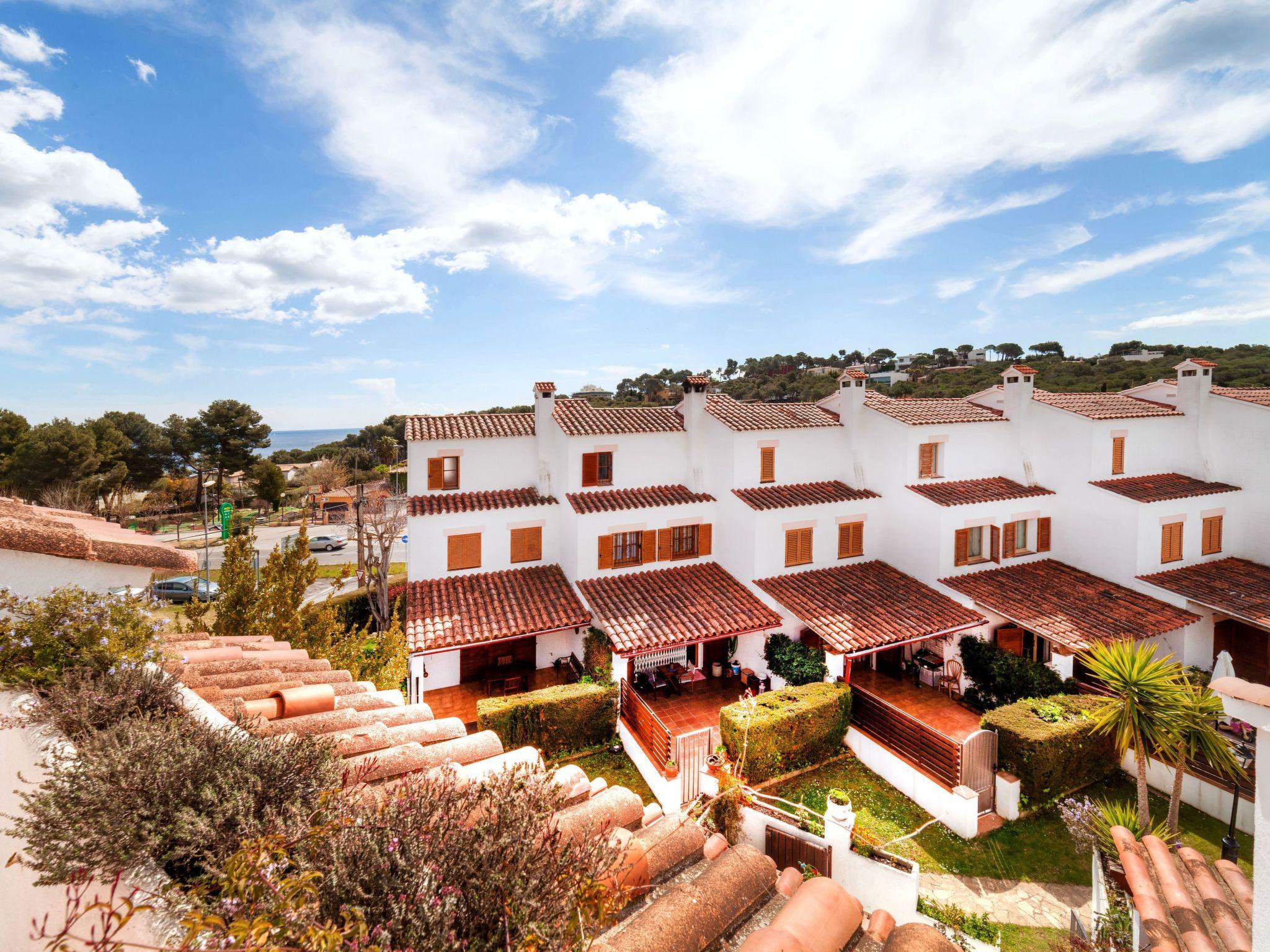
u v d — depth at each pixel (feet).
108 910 9.87
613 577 67.26
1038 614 60.08
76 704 16.51
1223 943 20.61
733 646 66.28
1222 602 60.29
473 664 63.46
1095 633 56.59
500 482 74.23
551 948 9.99
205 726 15.26
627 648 53.36
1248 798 42.91
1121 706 39.11
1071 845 41.27
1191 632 63.77
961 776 43.24
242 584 49.16
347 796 13.51
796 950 14.35
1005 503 70.13
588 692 50.29
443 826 11.78
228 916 9.05
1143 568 66.49
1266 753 12.67
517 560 69.31
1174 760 40.09
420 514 64.64
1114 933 26.13
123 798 12.04
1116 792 47.03
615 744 50.90
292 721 21.50
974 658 61.00
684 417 77.97
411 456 69.97
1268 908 12.10
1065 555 72.74
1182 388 77.71
